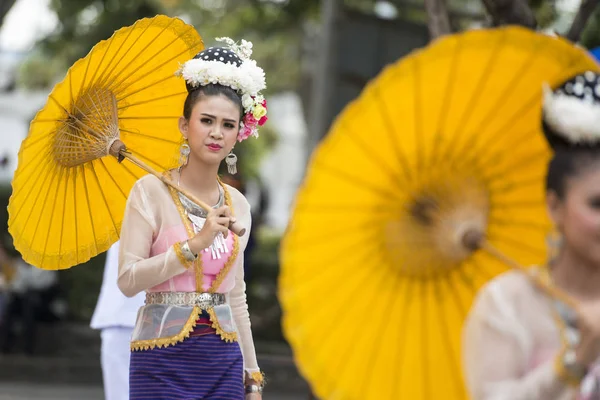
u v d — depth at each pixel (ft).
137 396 31.86
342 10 78.33
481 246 20.88
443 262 21.18
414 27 79.25
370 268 20.71
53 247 35.76
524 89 20.72
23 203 34.55
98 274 118.32
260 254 131.13
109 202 36.24
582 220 19.42
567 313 19.51
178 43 34.96
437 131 20.43
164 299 31.99
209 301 32.22
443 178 20.89
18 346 110.42
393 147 20.16
